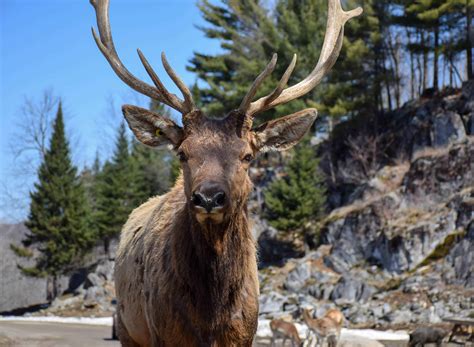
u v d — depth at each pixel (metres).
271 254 31.66
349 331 21.00
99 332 22.02
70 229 39.81
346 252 27.92
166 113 45.53
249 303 4.71
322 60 5.74
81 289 37.56
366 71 36.34
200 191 4.15
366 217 28.31
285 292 26.94
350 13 5.91
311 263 28.48
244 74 35.69
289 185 33.31
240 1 39.75
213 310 4.52
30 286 54.75
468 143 28.58
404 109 35.59
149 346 5.36
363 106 35.44
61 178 40.25
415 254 25.58
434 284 23.47
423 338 15.27
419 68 38.06
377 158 34.03
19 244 57.19
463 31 36.09
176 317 4.59
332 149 36.66
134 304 5.43
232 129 4.72
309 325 16.27
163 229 5.10
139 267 5.36
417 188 28.52
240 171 4.56
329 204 33.84
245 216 4.77
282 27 37.69
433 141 31.06
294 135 5.13
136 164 41.69
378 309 22.69
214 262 4.52
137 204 40.88
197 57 39.62
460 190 27.48
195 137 4.64
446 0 34.72
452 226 25.70
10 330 21.39
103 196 40.91
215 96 37.06
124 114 5.00
